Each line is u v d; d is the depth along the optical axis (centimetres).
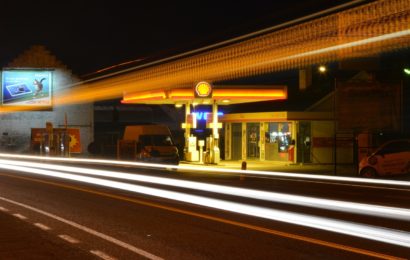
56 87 5172
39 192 1833
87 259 884
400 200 1636
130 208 1442
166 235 1074
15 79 5081
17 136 5066
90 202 1568
